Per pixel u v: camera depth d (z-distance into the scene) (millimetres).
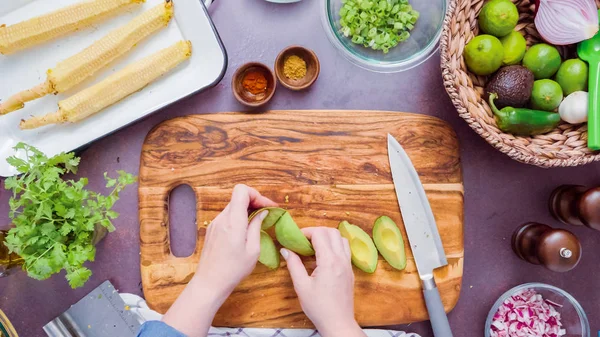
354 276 1021
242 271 896
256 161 1025
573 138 968
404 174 1015
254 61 1040
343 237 991
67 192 831
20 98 979
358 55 1062
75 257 839
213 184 1022
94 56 991
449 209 1025
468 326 1081
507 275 1086
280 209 930
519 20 994
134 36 1004
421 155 1028
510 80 926
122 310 1038
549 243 958
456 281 1027
